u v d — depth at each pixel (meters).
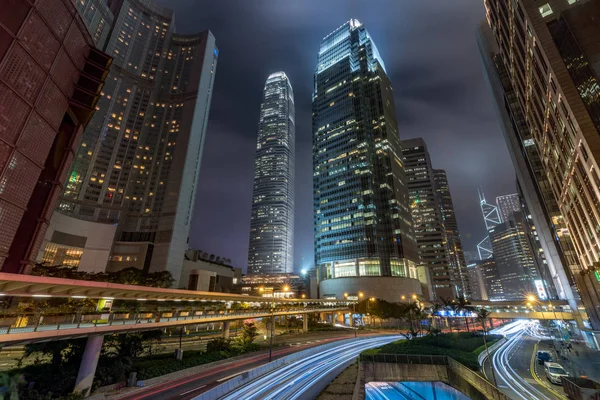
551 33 42.34
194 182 152.50
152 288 33.22
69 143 52.91
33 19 43.34
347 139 168.50
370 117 171.88
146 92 162.50
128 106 154.50
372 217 144.12
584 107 37.97
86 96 53.50
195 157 155.62
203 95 171.38
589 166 40.56
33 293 24.33
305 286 170.88
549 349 58.34
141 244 125.19
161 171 147.62
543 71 46.53
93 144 136.75
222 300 49.94
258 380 34.38
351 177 158.25
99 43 151.38
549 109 50.88
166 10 188.62
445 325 102.38
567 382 29.70
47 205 48.38
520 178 109.44
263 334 79.31
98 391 28.31
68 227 109.06
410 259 144.25
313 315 114.31
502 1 59.56
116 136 145.38
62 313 25.20
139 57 166.62
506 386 34.00
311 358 49.06
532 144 90.12
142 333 37.56
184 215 139.62
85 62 54.41
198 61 177.25
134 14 172.50
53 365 28.75
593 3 38.94
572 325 86.12
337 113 180.62
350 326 105.69
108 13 157.75
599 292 57.28
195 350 49.84
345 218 151.75
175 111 163.12
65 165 51.84
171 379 33.97
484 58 118.75
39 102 44.38
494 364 45.31
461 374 33.28
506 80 100.50
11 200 40.16
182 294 38.19
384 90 180.88
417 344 48.47
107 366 31.38
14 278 20.62
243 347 52.03
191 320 40.78
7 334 20.95
